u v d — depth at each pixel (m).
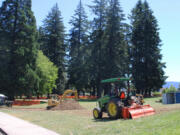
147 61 45.28
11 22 36.84
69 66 54.12
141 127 9.23
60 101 26.38
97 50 47.34
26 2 38.22
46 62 45.78
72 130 10.51
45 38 55.50
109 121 12.54
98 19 48.31
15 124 13.16
